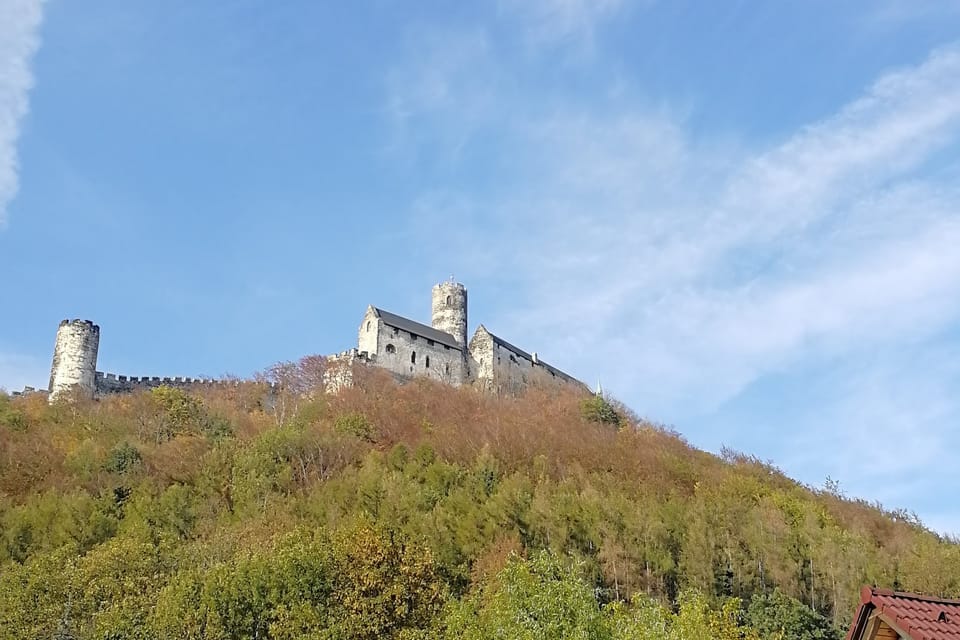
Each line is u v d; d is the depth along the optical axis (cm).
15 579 4522
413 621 4178
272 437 7762
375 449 8081
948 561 6341
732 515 6831
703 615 3897
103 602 4331
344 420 8662
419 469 7344
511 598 3219
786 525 6794
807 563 6266
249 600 4116
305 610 3994
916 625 2083
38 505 6325
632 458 8419
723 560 6088
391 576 4353
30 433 8181
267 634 4066
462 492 6581
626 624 3145
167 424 8688
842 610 5803
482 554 5631
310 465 7525
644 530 6078
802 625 5200
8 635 4169
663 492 7581
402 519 6078
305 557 4284
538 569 3359
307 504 6519
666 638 3025
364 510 5994
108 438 8175
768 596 5678
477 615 3925
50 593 4381
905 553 6700
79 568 4672
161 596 4194
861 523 7775
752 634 4338
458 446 8106
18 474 7156
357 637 4006
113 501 6588
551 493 6625
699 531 6184
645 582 5691
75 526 5991
